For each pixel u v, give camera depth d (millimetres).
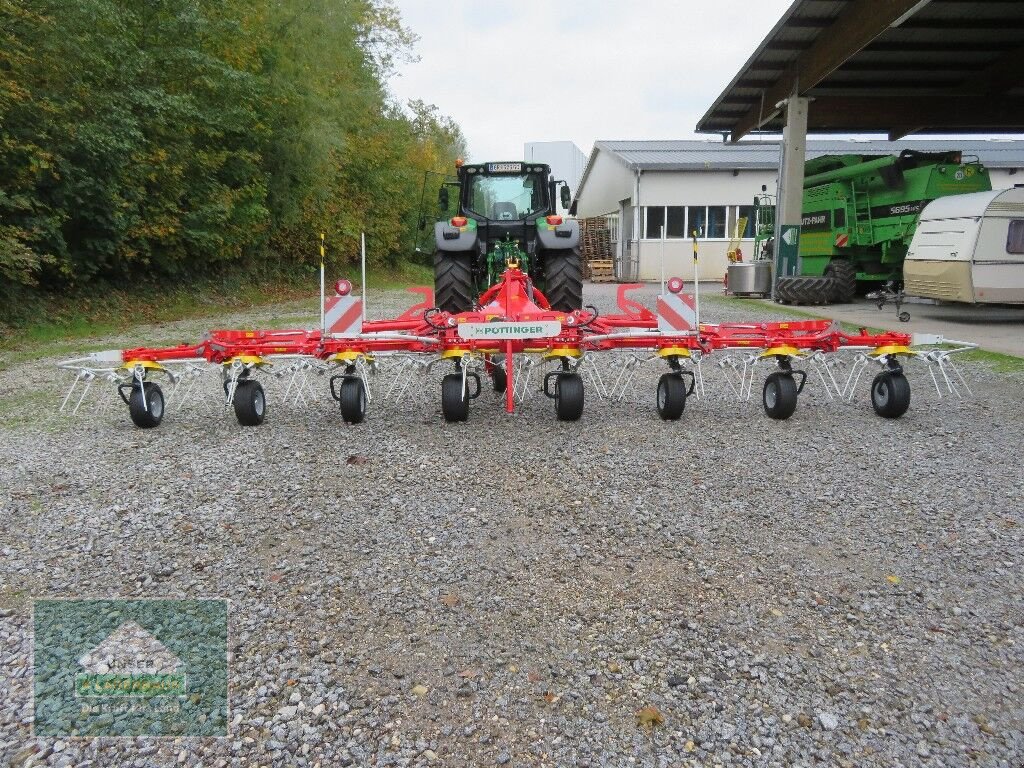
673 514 3893
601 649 2691
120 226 12875
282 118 18828
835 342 5832
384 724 2314
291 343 5859
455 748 2213
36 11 10625
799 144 15539
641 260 27922
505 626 2848
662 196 27703
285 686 2500
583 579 3199
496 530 3711
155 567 3340
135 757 2191
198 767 2145
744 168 27344
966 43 14500
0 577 3260
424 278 30453
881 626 2820
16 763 2162
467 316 5773
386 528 3750
